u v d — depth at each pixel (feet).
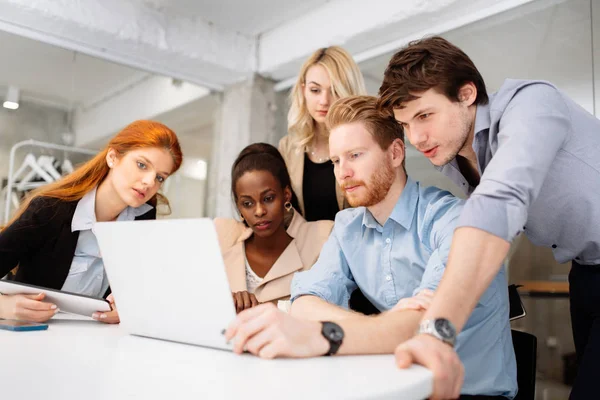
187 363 2.25
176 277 2.67
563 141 3.56
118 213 5.73
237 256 5.34
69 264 5.33
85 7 8.20
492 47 7.20
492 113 3.58
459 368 2.17
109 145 5.55
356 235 4.16
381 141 3.91
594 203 3.75
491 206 2.67
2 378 1.91
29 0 7.67
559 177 3.75
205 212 10.23
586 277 4.15
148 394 1.73
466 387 3.17
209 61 9.64
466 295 2.46
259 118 10.34
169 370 2.10
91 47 8.96
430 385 2.02
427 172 7.45
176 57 9.43
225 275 2.48
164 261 2.70
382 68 8.73
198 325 2.66
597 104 6.14
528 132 3.06
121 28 8.57
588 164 3.71
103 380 1.93
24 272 5.34
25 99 8.28
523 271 6.64
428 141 3.72
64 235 5.28
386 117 3.92
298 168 6.47
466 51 7.50
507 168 2.84
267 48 10.04
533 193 2.86
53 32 8.45
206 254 2.51
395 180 3.98
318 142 6.59
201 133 10.39
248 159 5.22
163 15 9.07
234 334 2.48
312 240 5.36
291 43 9.52
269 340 2.36
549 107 3.27
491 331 3.28
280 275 5.11
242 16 9.47
